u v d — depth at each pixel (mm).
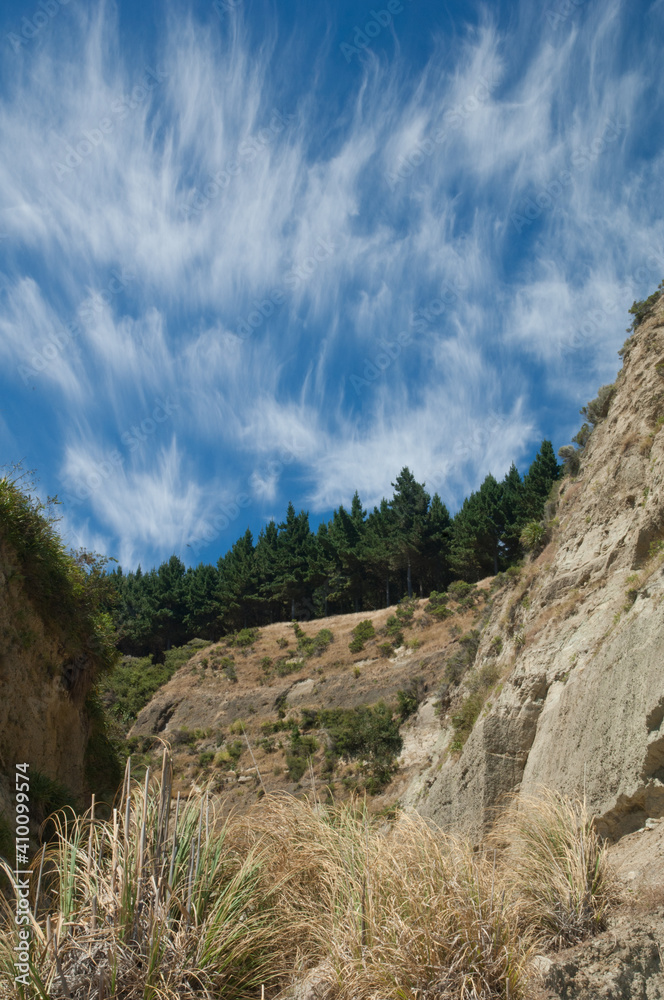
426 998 4266
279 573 83500
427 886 4984
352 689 51812
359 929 4801
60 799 9297
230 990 4477
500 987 4387
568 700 13672
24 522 12164
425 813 21688
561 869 5855
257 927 4973
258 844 5836
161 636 83875
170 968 4277
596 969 4762
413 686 45594
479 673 24469
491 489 76000
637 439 19203
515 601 24141
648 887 5898
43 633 12367
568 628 16594
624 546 16703
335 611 82000
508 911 4984
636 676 10367
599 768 10562
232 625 82938
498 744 15773
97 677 14242
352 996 4371
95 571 14562
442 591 72000
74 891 4750
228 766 43875
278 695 55531
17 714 10945
